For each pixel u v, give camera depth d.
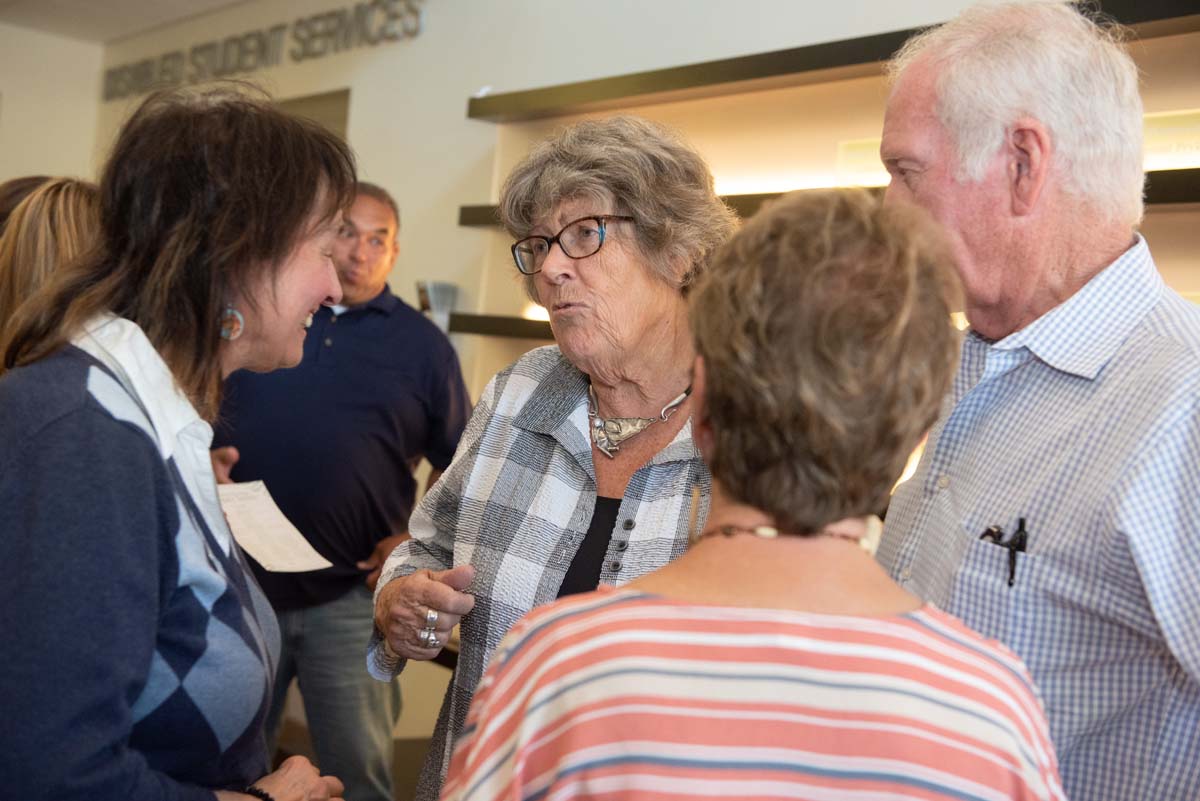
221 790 1.27
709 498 1.60
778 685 0.81
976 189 1.34
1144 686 1.19
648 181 1.64
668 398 1.69
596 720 0.81
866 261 0.86
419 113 4.58
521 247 1.77
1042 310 1.35
